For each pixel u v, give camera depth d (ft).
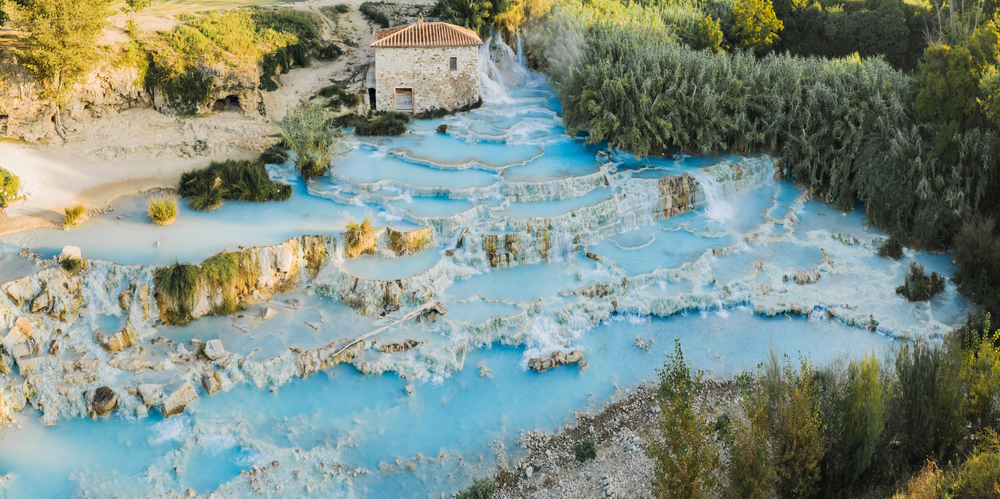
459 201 134.31
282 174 144.87
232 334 102.73
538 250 125.29
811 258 130.82
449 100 181.98
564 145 164.04
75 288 101.76
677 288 120.26
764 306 117.08
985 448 74.43
